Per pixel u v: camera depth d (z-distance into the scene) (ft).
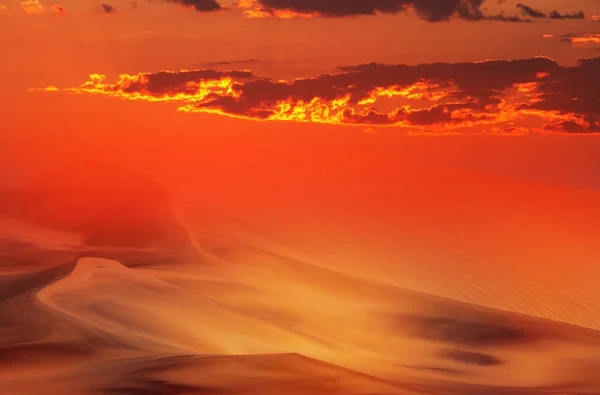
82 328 124.57
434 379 144.97
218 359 97.71
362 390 89.66
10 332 122.11
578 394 133.08
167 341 136.98
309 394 86.22
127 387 87.66
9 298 156.46
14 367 100.58
